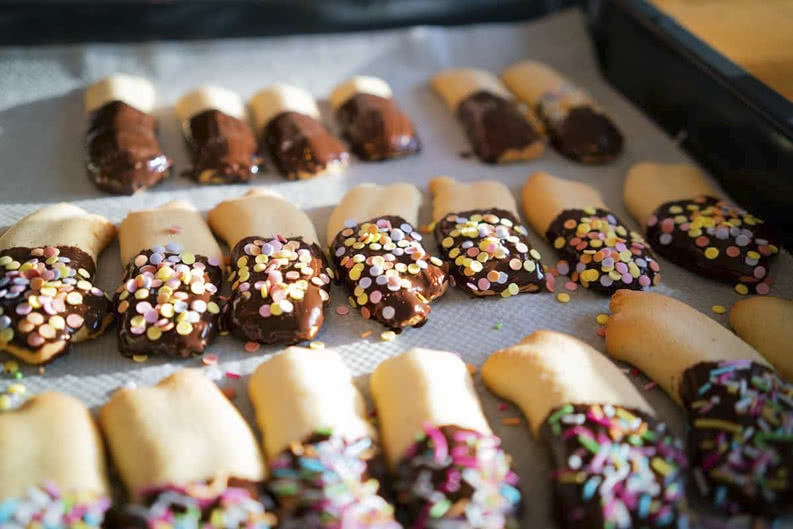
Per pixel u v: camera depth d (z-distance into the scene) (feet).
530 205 1.07
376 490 0.74
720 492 0.75
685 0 1.30
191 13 1.32
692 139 1.17
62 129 1.20
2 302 0.87
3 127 1.20
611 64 1.35
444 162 1.18
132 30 1.32
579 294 0.97
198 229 1.00
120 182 1.07
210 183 1.11
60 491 0.72
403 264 0.94
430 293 0.93
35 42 1.30
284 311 0.89
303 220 1.02
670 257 1.01
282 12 1.35
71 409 0.79
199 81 1.31
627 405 0.80
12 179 1.10
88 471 0.75
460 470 0.74
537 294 0.97
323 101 1.30
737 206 1.08
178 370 0.87
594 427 0.77
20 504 0.71
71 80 1.27
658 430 0.78
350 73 1.35
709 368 0.83
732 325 0.93
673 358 0.85
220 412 0.79
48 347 0.85
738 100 1.07
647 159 1.19
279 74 1.33
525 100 1.30
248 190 1.09
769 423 0.77
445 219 1.03
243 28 1.36
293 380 0.82
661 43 1.21
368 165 1.16
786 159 1.00
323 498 0.72
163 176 1.11
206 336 0.88
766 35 1.20
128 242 0.98
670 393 0.85
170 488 0.72
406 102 1.31
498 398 0.86
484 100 1.24
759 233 0.99
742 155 1.07
